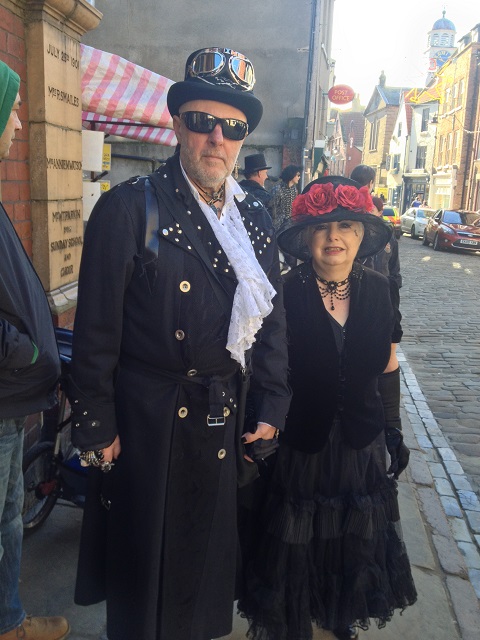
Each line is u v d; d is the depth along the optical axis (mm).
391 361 2357
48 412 2734
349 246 2057
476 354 7262
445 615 2605
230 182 1889
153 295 1653
